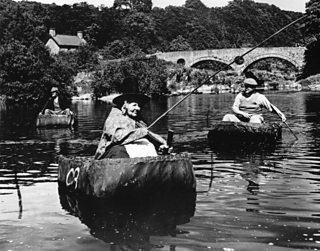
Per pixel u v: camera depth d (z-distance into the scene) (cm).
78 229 592
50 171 1012
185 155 793
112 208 691
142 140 820
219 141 1377
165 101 5350
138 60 7575
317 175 884
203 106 3872
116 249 515
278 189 772
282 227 573
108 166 729
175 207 680
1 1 13812
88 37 13000
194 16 17262
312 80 8188
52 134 1883
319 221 594
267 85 9094
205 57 9700
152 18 15538
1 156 1261
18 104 5853
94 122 2517
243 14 18588
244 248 507
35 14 13812
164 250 507
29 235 572
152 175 735
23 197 771
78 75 8269
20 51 6612
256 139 1307
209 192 764
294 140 1406
